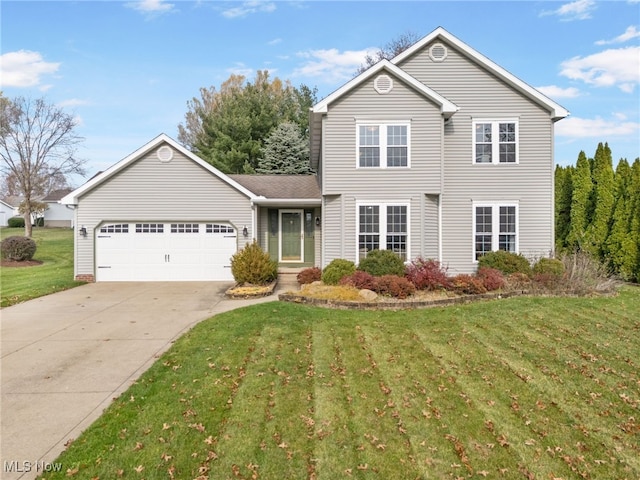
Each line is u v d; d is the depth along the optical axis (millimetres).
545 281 11117
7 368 6344
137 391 5438
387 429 4547
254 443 4238
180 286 13945
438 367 6246
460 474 3838
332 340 7398
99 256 14961
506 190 14453
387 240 13531
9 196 55344
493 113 14539
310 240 17078
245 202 15281
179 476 3717
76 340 7742
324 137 13570
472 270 14406
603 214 15578
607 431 4594
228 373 5980
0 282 14789
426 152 13555
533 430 4586
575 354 6750
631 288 12461
